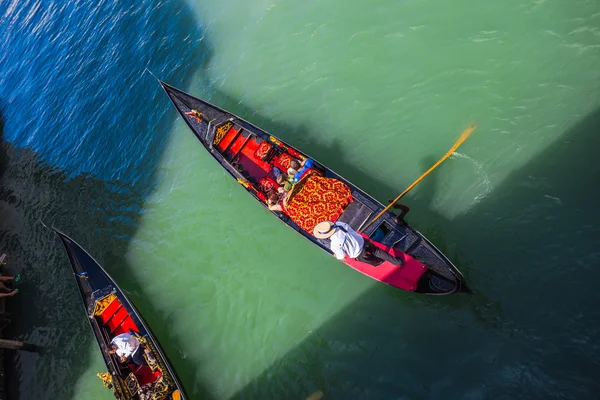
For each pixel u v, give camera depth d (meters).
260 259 9.05
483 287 6.64
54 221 13.03
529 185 7.20
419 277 6.92
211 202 10.27
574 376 5.61
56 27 17.73
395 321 7.14
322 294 8.05
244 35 11.93
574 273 6.22
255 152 9.50
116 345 8.30
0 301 11.78
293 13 11.37
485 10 9.02
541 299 6.23
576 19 8.10
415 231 7.18
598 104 7.27
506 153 7.64
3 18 20.38
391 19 9.94
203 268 9.62
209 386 8.34
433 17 9.44
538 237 6.73
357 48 10.06
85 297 9.70
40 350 10.81
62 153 14.45
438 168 8.05
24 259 12.86
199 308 9.22
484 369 6.16
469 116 8.34
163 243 10.45
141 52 14.12
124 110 13.54
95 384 9.65
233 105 11.29
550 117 7.58
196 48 13.00
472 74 8.66
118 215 11.80
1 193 15.30
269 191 8.77
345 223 7.00
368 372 7.04
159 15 14.24
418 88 9.09
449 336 6.59
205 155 10.92
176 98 10.85
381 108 9.28
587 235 6.39
